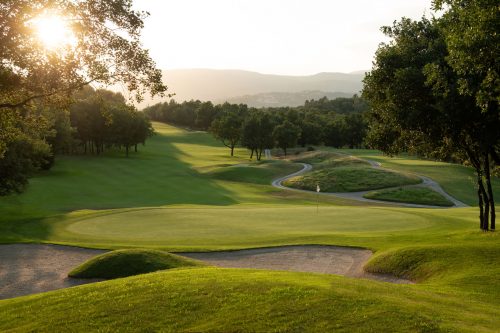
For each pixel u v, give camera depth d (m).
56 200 57.16
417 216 39.91
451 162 102.75
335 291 14.27
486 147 26.19
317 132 154.25
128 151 127.88
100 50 17.61
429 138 28.89
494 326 12.13
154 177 84.12
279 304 13.24
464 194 74.25
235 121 134.50
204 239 30.44
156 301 14.04
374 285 15.96
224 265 24.73
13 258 26.73
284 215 40.94
